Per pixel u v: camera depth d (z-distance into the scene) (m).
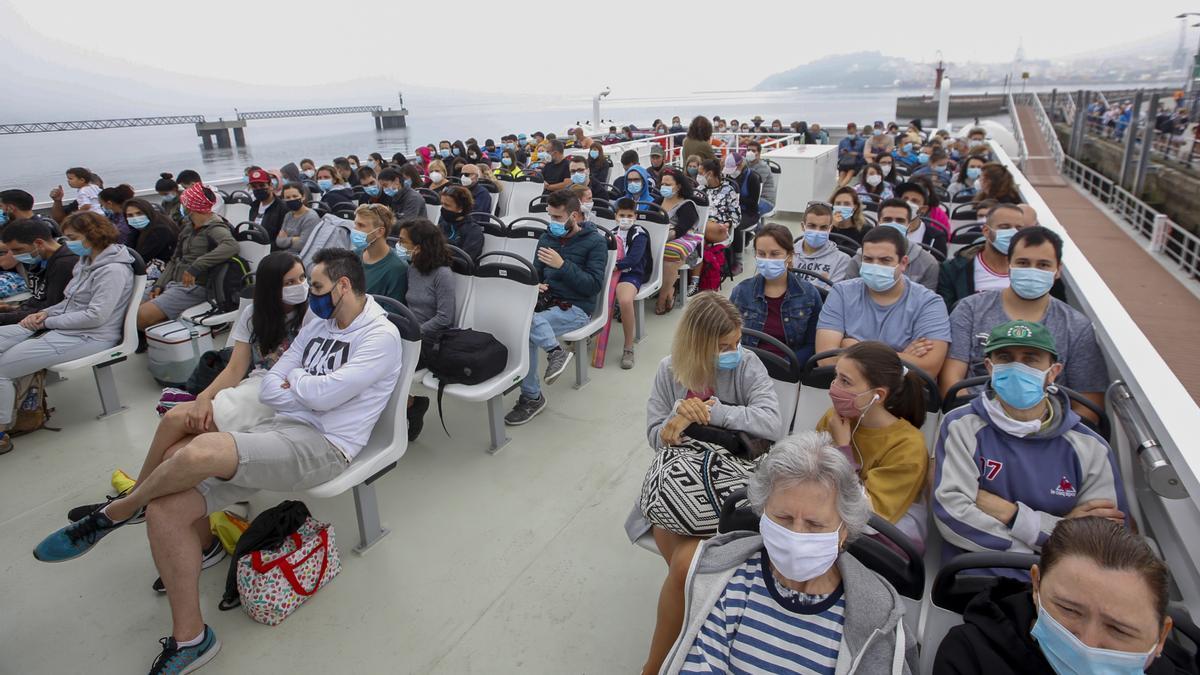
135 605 2.54
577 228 4.23
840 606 1.40
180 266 4.80
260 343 2.91
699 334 2.24
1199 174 16.64
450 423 3.86
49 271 4.30
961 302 2.79
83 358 3.76
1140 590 1.11
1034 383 1.75
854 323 2.96
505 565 2.68
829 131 17.84
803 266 4.06
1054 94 39.88
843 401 2.03
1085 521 1.20
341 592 2.54
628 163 7.94
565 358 4.09
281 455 2.34
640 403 4.07
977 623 1.39
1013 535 1.79
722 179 6.38
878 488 1.99
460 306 3.71
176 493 2.17
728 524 1.68
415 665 2.20
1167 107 27.48
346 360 2.57
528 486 3.23
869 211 5.96
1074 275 2.80
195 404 2.61
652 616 2.41
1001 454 1.87
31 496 3.24
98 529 2.26
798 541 1.35
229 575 2.45
